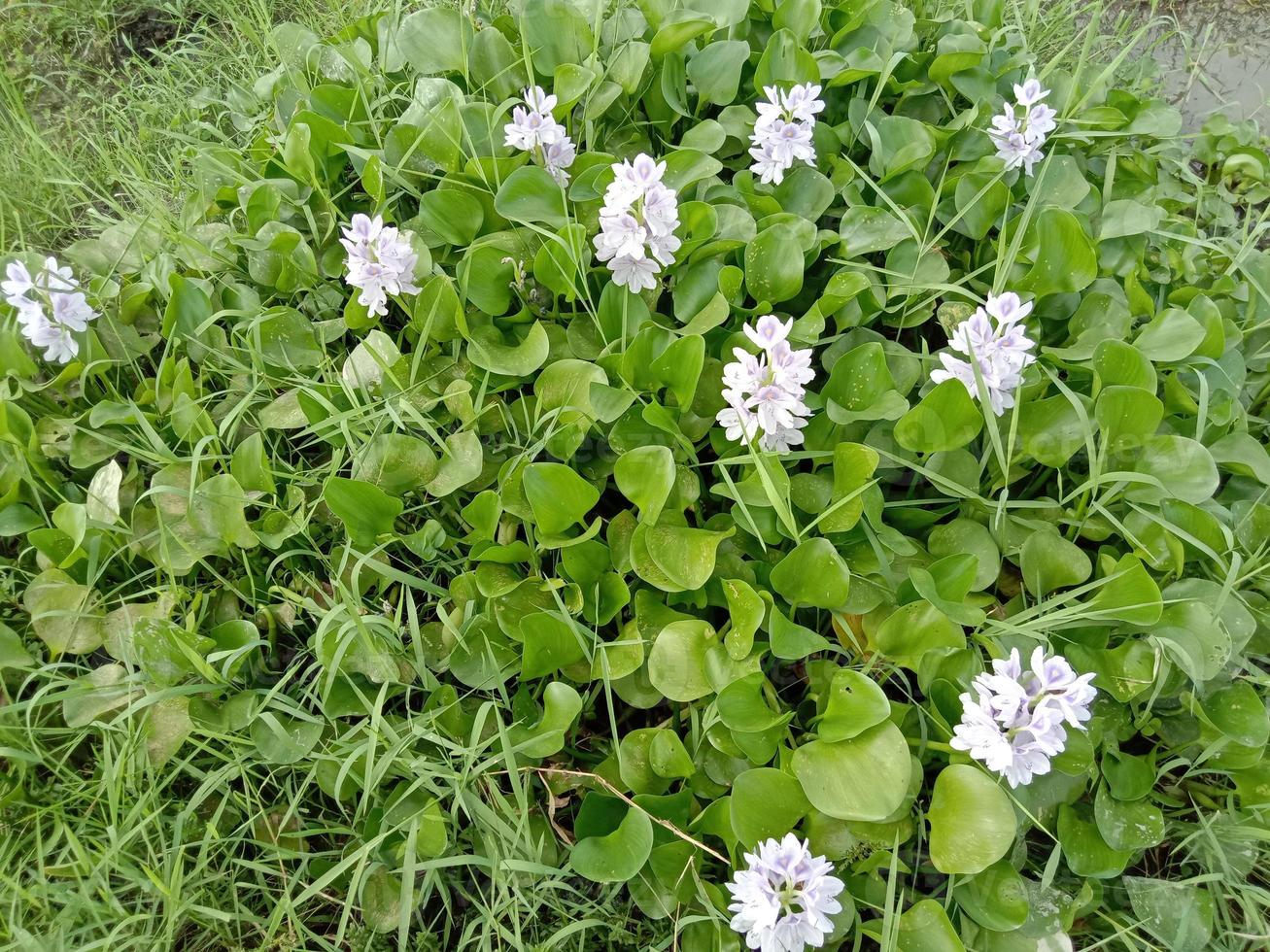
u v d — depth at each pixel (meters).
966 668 0.80
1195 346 0.92
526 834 0.79
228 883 0.83
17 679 0.94
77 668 0.94
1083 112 1.18
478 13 1.29
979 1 1.35
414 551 0.91
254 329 0.99
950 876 0.74
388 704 0.90
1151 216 1.04
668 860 0.78
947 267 1.01
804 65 1.10
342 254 1.08
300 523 0.92
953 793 0.75
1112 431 0.89
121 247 1.14
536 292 1.04
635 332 0.96
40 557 0.98
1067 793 0.81
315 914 0.85
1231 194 1.30
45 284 0.98
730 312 0.99
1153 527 0.88
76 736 0.90
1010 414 0.92
